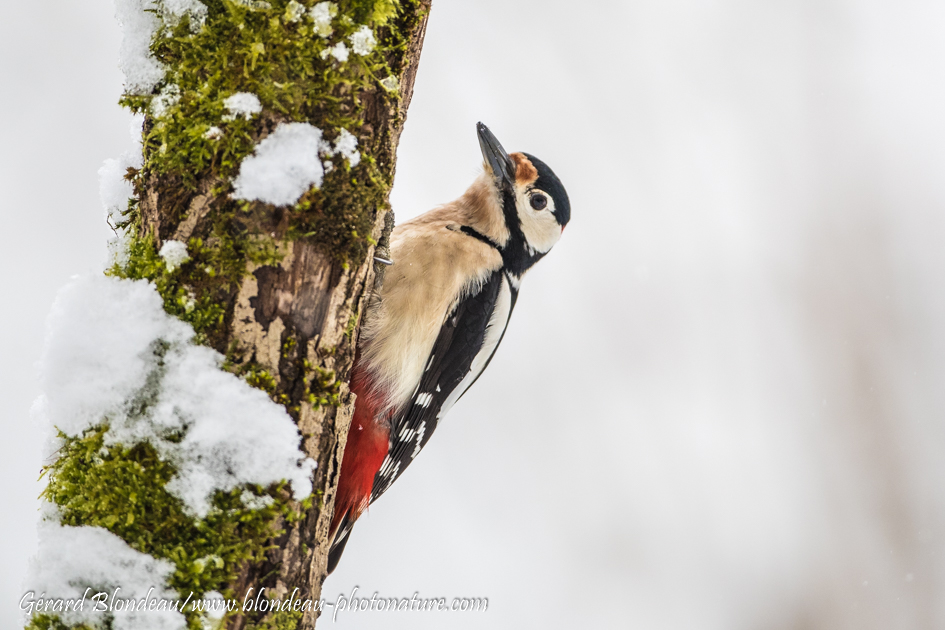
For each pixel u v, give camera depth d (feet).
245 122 14.16
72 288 13.89
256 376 14.19
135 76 14.58
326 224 14.74
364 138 15.39
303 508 14.51
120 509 13.48
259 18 14.29
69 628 13.17
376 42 15.49
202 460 13.65
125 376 13.57
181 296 13.98
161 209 14.29
